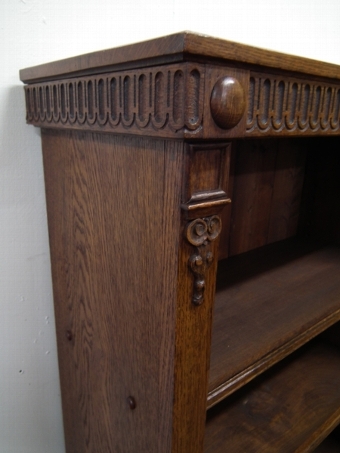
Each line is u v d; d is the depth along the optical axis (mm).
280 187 1056
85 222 600
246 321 700
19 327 771
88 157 552
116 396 615
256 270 919
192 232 389
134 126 398
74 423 821
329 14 1135
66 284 715
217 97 336
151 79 359
